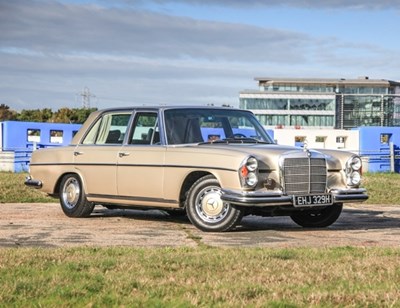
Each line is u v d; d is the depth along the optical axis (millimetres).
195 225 9102
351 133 45312
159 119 9703
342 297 4625
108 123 10430
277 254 6484
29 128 35875
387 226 10031
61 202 10852
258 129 10094
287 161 8797
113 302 4516
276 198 8648
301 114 98875
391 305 4434
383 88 103500
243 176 8555
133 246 7422
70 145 10836
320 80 104188
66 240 8062
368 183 18438
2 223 9758
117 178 9969
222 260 6117
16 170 30750
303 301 4543
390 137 37094
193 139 9516
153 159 9516
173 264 5910
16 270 5512
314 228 9734
